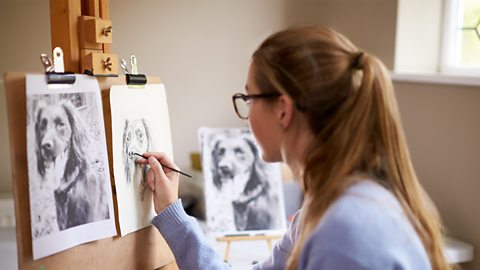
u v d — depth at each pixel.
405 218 0.78
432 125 1.84
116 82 1.04
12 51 1.71
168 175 1.11
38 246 0.85
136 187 1.07
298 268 0.78
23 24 1.71
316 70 0.81
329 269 0.71
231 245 1.69
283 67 0.83
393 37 1.93
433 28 1.98
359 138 0.81
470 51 1.91
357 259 0.70
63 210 0.90
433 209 0.92
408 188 0.84
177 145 2.04
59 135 0.89
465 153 1.73
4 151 1.73
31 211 0.84
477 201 1.70
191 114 2.04
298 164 0.89
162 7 1.93
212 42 2.04
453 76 1.72
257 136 0.91
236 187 1.66
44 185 0.86
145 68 1.93
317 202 0.81
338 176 0.80
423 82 1.85
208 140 1.67
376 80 0.83
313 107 0.82
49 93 0.87
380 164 0.83
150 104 1.13
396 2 1.90
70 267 0.92
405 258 0.73
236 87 2.10
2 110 1.70
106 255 1.00
